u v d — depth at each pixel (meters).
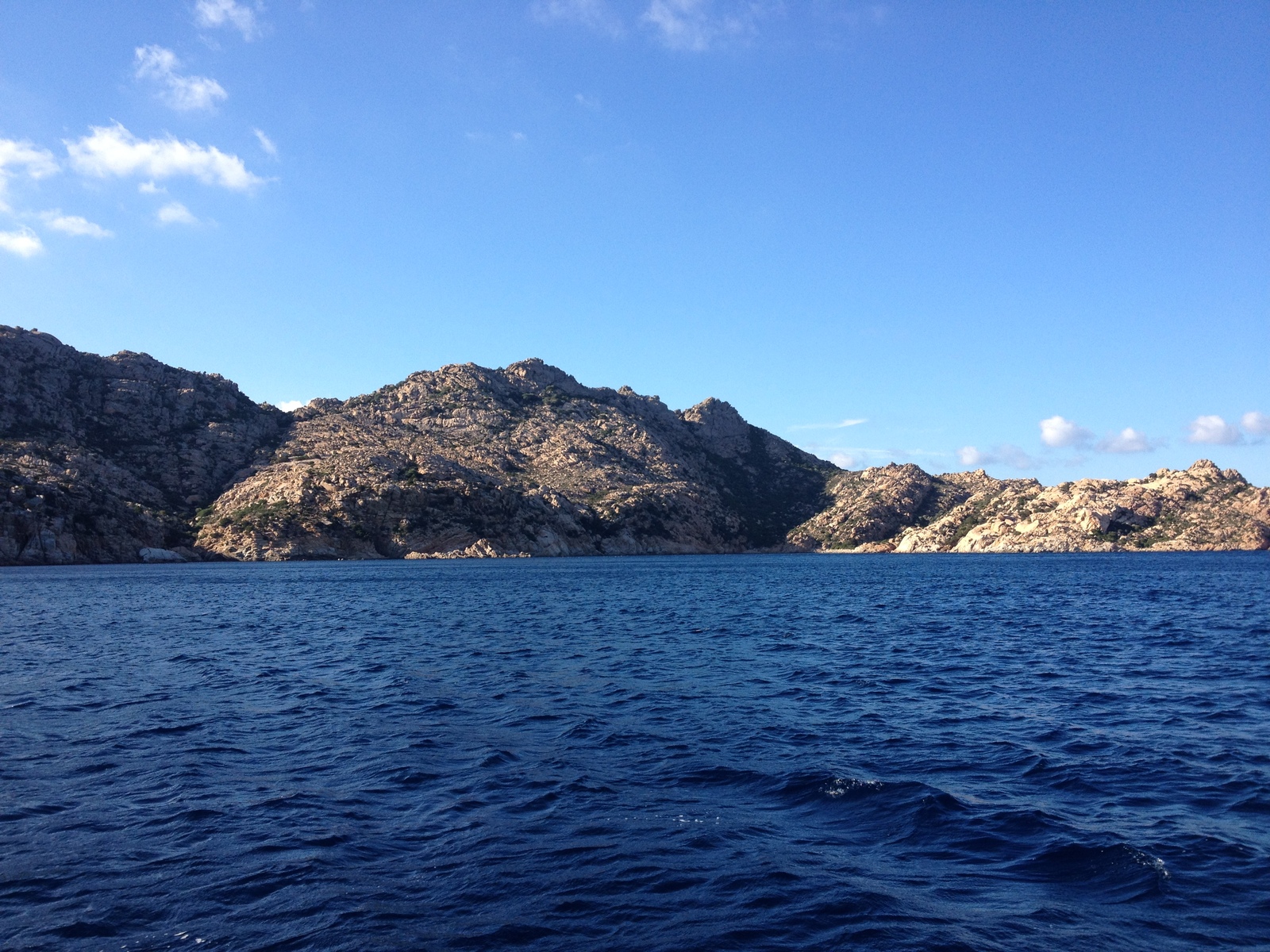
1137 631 50.91
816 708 26.70
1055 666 36.31
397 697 28.70
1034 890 12.77
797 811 16.44
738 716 25.55
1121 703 27.52
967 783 18.16
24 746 21.70
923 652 41.38
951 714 25.77
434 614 65.19
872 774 18.88
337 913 12.03
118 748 21.45
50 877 13.30
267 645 44.44
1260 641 44.94
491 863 13.81
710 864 13.77
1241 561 194.88
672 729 23.61
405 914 12.02
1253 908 12.01
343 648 42.97
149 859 14.00
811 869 13.59
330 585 109.38
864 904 12.24
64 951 10.94
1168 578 118.75
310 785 18.12
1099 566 172.88
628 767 19.55
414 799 17.20
